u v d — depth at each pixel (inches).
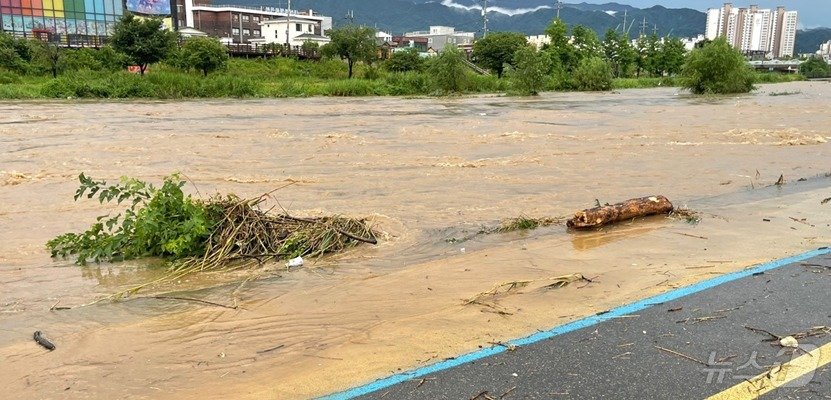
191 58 1815.9
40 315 192.1
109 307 198.5
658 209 305.4
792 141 589.6
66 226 304.2
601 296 194.4
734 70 1519.4
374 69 2220.7
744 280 203.3
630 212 296.4
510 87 1596.9
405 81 1681.8
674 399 130.4
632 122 788.0
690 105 1102.4
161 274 235.6
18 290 217.5
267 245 262.4
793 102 1164.5
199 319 185.8
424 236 282.0
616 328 167.3
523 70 1542.8
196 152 534.9
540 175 427.8
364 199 357.4
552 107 1077.8
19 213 327.3
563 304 188.5
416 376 142.8
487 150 544.4
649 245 254.5
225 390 139.6
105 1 2513.5
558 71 1913.1
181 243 249.1
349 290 209.0
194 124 768.3
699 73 1544.0
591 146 565.9
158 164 477.1
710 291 193.6
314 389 138.4
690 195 360.8
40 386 143.1
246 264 247.0
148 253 260.5
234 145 577.6
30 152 533.0
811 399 129.5
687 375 140.4
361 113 949.2
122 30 1798.7
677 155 511.5
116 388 141.8
